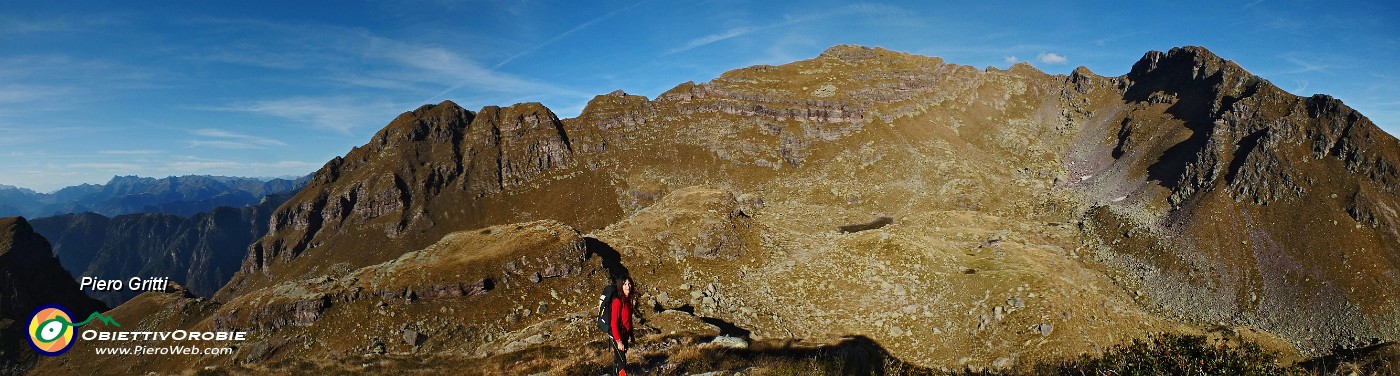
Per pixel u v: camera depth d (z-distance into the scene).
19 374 84.38
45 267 141.88
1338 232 111.50
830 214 147.50
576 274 73.25
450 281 66.88
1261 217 123.06
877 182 174.25
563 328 56.16
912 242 88.69
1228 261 111.38
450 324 63.41
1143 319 67.06
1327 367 28.69
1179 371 17.12
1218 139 158.25
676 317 59.50
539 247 74.19
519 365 40.59
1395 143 126.56
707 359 32.53
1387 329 89.25
